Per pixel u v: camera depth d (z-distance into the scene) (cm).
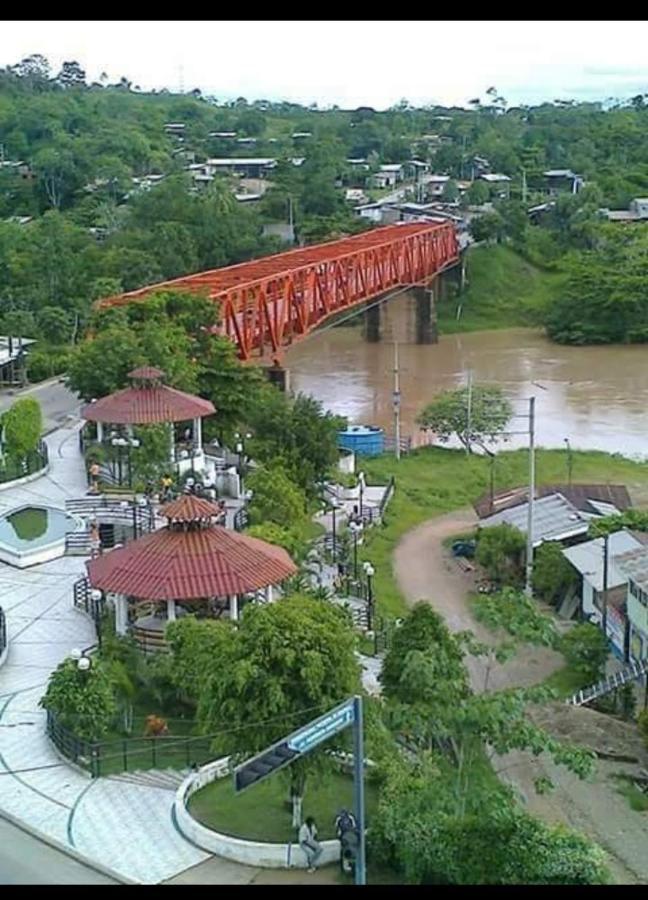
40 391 8956
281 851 2992
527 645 4562
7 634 4409
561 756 3170
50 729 3641
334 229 16538
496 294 15662
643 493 7519
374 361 12775
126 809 3269
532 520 5966
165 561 4138
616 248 15225
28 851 3034
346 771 3356
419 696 3353
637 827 3684
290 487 5712
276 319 9806
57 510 5806
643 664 4534
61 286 12294
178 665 3812
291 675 3117
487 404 8938
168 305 7594
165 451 5950
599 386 11300
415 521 6938
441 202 19912
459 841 2859
